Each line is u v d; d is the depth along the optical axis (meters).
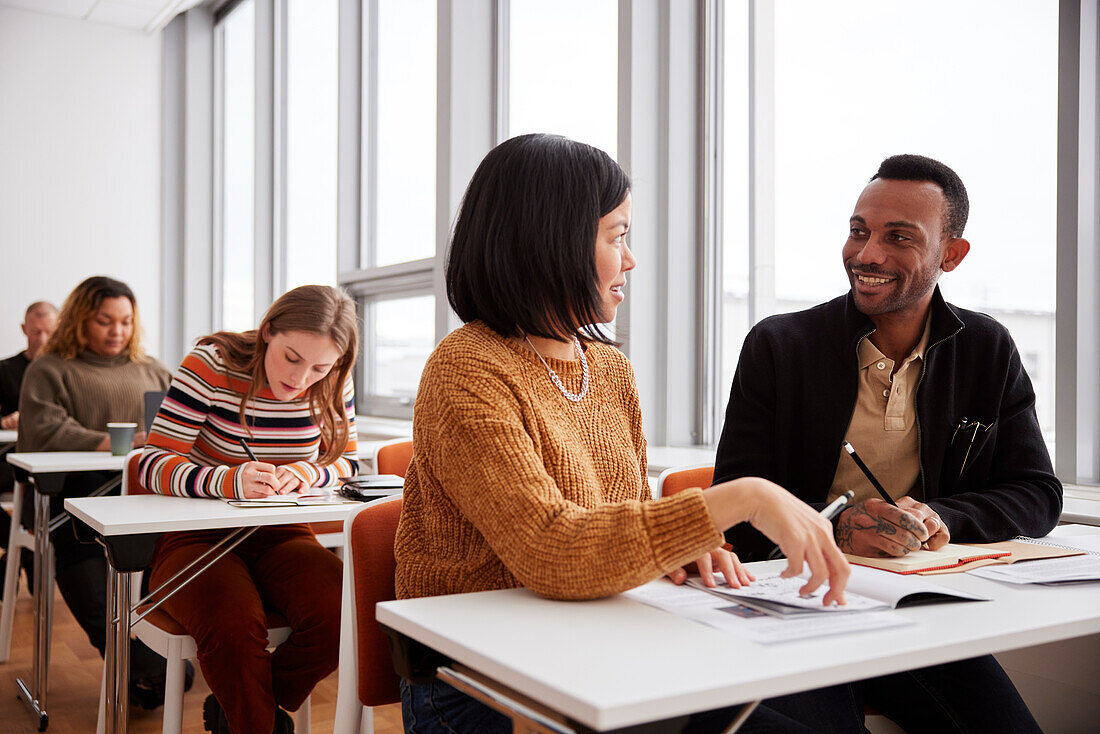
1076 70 1.95
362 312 4.61
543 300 1.14
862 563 1.20
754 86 2.82
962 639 0.85
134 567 1.68
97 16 5.79
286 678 1.81
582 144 1.19
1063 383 1.99
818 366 1.57
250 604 1.77
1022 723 1.33
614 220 1.19
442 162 3.56
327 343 2.08
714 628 0.88
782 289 2.72
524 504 0.98
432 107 4.08
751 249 2.83
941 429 1.51
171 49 6.15
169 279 6.13
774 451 1.59
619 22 2.94
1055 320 2.01
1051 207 2.02
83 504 1.89
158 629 1.80
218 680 1.70
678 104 2.95
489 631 0.86
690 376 3.00
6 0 5.53
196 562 1.77
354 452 2.33
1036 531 1.42
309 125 5.14
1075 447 1.97
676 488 1.80
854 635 0.86
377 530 1.42
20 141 5.68
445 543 1.14
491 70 3.64
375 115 4.57
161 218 6.11
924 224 1.46
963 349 1.55
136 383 3.27
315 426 2.24
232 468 1.98
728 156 2.91
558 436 1.12
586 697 0.68
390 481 2.06
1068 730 1.67
